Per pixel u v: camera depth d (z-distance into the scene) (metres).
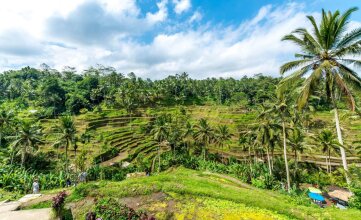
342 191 35.22
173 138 63.12
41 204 13.72
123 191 15.62
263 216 12.72
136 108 98.12
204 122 63.50
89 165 50.75
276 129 36.34
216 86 126.31
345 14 15.23
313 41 16.77
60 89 97.31
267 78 129.25
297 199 18.27
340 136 16.17
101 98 106.19
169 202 14.34
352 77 15.40
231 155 64.81
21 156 48.34
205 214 12.81
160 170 52.66
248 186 23.70
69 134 44.47
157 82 137.38
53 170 48.97
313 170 51.66
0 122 56.50
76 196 15.20
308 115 66.12
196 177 20.14
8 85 129.62
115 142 65.75
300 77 17.55
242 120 82.38
